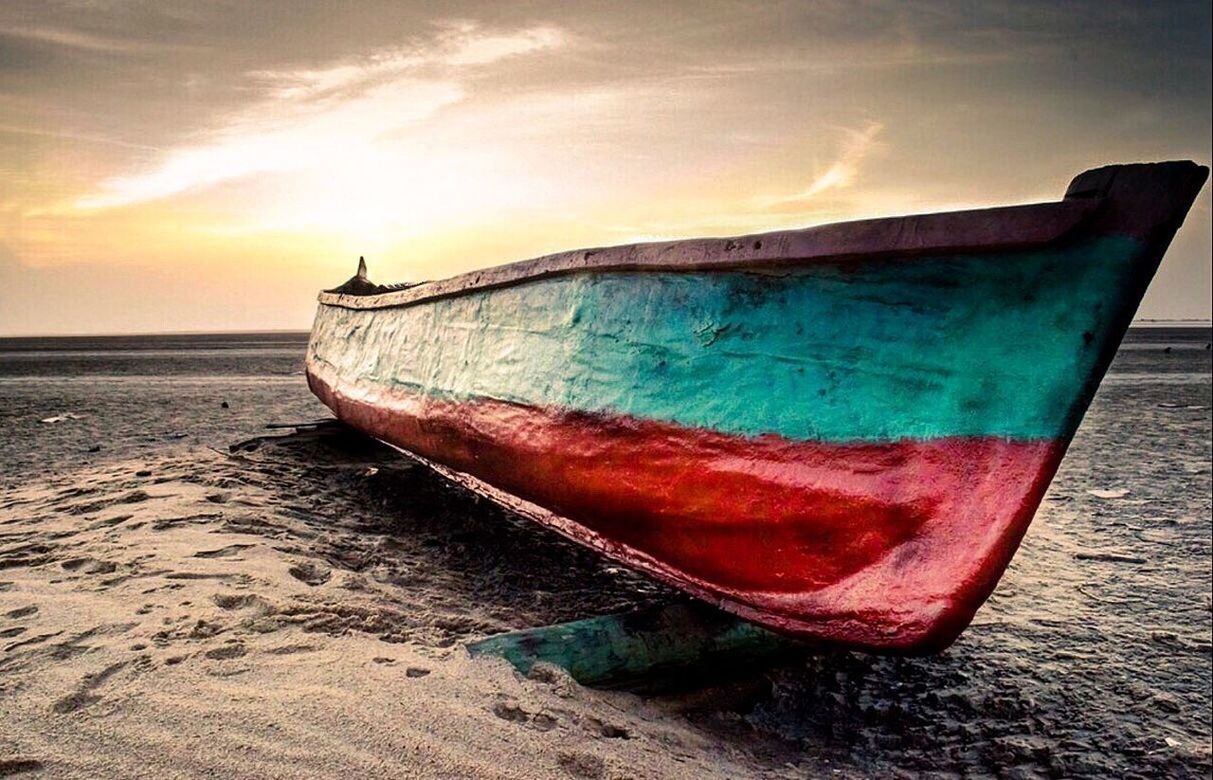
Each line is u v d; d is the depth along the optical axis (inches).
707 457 123.2
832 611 112.8
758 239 115.0
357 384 256.2
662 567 138.1
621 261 135.7
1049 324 94.7
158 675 98.1
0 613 119.1
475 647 120.7
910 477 104.8
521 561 199.2
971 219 95.1
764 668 149.9
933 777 119.0
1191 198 88.3
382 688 100.1
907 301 104.0
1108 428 541.6
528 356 157.6
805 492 113.0
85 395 681.0
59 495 213.5
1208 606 200.2
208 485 225.5
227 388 767.7
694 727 121.7
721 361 122.2
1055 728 136.6
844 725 135.3
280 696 95.1
